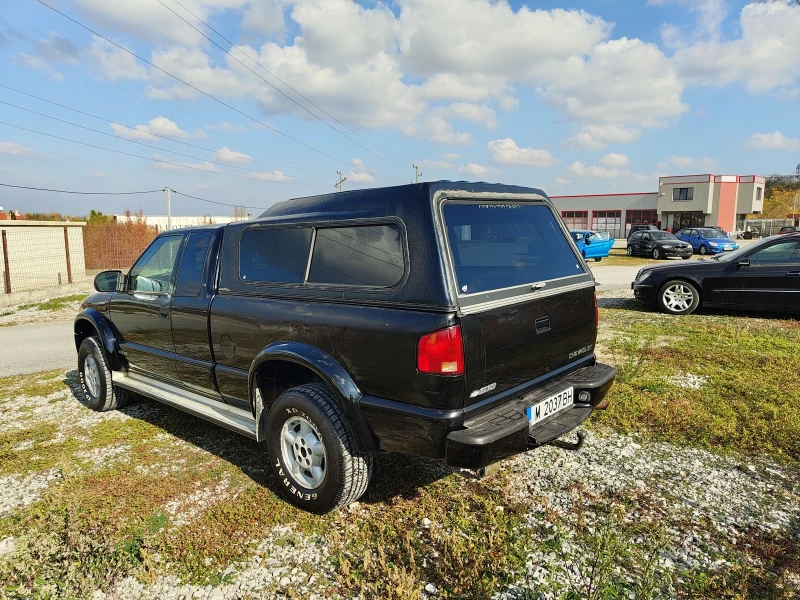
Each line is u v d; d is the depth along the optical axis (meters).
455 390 2.74
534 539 2.98
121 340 5.20
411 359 2.78
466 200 3.15
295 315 3.36
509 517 3.18
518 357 3.13
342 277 3.23
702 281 9.67
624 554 2.82
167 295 4.47
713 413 4.68
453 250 2.91
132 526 3.25
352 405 3.03
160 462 4.15
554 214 3.95
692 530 3.05
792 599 2.48
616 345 7.36
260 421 3.67
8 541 3.19
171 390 4.68
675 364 6.31
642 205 57.44
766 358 6.38
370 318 2.97
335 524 3.21
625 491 3.49
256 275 3.77
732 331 8.03
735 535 2.99
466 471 3.80
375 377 2.96
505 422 2.87
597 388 3.55
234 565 2.87
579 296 3.71
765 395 5.07
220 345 3.96
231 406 4.10
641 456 3.98
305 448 3.34
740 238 51.53
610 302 12.00
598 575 2.62
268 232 3.74
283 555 2.94
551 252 3.75
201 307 4.08
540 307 3.30
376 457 4.05
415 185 3.04
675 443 4.19
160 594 2.67
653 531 2.96
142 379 5.07
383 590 2.59
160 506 3.48
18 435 4.80
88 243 22.61
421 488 3.58
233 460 4.15
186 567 2.86
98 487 3.75
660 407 4.77
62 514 3.35
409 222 2.95
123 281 5.04
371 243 3.11
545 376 3.42
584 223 61.56
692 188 53.47
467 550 2.85
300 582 2.71
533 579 2.65
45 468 4.12
